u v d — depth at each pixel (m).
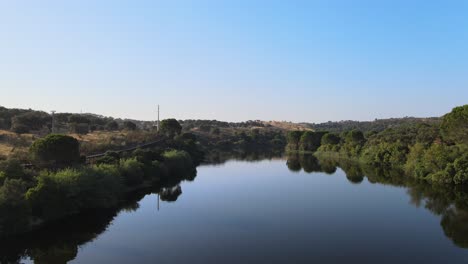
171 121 168.00
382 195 74.62
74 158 70.69
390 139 132.12
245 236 47.94
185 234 48.75
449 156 87.81
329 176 105.38
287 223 53.84
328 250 42.81
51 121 139.00
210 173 113.00
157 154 100.44
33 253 42.16
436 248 43.47
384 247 43.78
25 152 74.12
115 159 83.31
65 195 54.75
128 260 40.00
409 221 54.69
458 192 76.50
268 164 141.88
